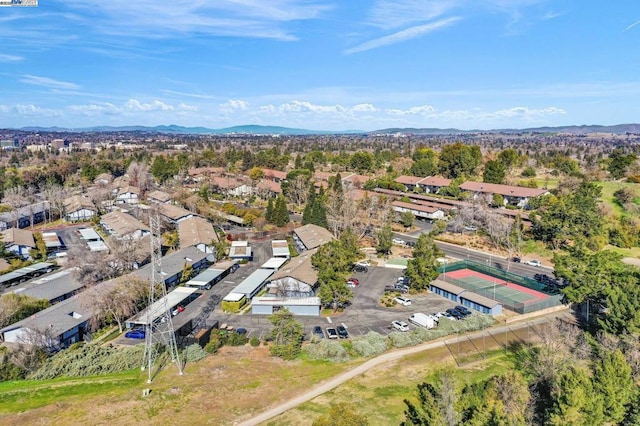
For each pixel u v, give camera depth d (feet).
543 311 195.83
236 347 166.50
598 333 153.79
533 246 283.18
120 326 180.34
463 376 143.23
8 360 146.61
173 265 234.79
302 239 287.48
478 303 198.08
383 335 174.29
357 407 126.93
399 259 271.28
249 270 255.70
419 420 114.52
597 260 185.47
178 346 164.25
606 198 335.67
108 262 228.22
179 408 126.62
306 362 154.61
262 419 121.80
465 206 337.72
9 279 226.38
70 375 145.28
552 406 117.08
